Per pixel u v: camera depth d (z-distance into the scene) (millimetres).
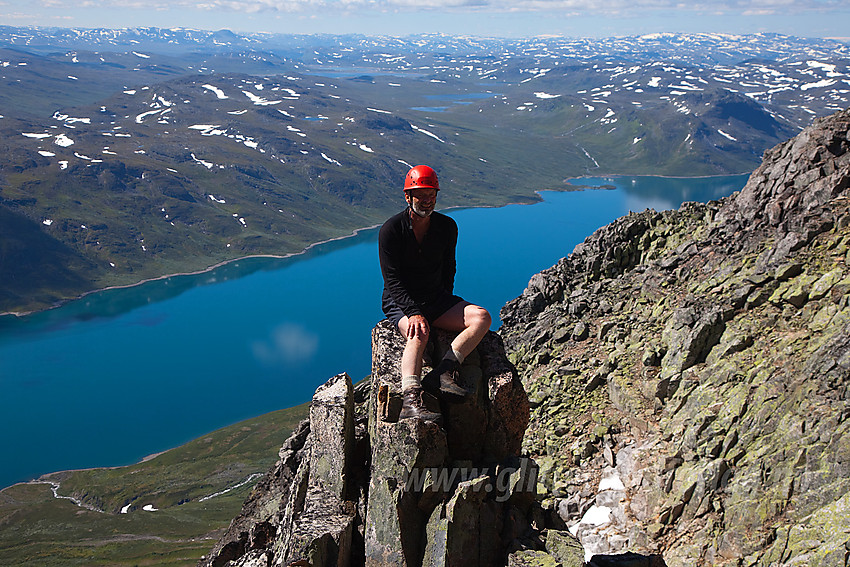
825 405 27438
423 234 10297
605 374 38531
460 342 10000
